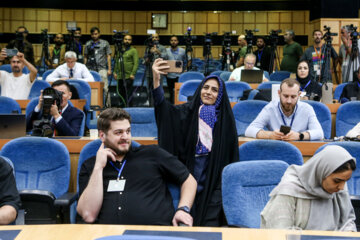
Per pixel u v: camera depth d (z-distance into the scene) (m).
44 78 8.98
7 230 2.11
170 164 3.00
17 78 7.09
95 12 15.38
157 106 3.65
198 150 3.58
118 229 2.14
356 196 3.15
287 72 9.65
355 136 4.36
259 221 2.79
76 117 4.80
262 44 10.68
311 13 12.50
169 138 3.62
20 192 3.25
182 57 10.79
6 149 3.58
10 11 15.10
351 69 9.16
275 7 15.05
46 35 10.96
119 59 10.16
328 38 9.05
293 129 4.46
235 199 2.79
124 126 2.96
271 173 2.86
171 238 1.76
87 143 3.65
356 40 8.99
